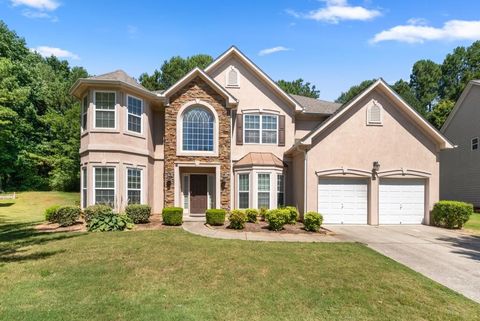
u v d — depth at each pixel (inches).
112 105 642.8
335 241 458.9
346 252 386.6
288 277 292.2
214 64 748.0
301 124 800.3
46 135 1467.8
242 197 710.5
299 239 468.1
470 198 974.4
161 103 729.6
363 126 642.8
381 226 621.3
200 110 721.6
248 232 513.7
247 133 750.5
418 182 657.0
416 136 652.7
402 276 303.3
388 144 645.9
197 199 746.8
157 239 442.6
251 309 225.0
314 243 436.5
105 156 629.6
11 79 1170.6
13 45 1448.1
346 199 641.0
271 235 494.3
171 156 704.4
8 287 260.7
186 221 625.9
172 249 385.7
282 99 765.3
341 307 232.7
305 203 623.8
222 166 716.7
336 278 292.7
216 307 226.4
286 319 211.6
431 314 225.8
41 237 463.5
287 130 764.6
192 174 748.6
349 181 643.5
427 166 651.5
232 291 257.3
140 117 692.7
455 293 267.6
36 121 1462.8
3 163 1330.0
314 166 627.8
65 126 1368.1
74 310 217.2
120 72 701.9
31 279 281.0
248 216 603.5
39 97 1486.2
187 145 714.2
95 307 222.2
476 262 365.4
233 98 711.1
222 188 714.2
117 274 295.0
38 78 1529.3
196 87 717.9
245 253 370.0
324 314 220.7
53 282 272.7
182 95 713.6
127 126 657.0
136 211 576.7
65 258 347.6
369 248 418.9
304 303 237.5
